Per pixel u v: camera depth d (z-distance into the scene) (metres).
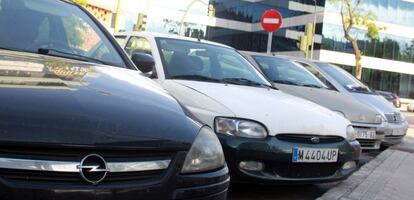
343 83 10.53
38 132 2.53
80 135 2.60
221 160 3.28
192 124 3.21
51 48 4.06
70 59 3.95
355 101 9.45
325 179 5.61
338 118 6.10
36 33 4.14
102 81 3.40
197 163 3.01
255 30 68.19
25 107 2.67
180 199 2.87
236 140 5.15
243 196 5.74
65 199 2.47
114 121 2.81
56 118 2.66
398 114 10.74
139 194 2.67
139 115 2.98
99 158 2.59
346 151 5.79
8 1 4.28
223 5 68.56
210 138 3.24
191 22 66.75
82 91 3.06
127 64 4.42
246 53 9.77
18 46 3.91
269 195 5.91
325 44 56.28
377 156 9.51
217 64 6.77
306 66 10.68
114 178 2.62
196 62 6.56
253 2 68.44
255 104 5.57
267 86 6.80
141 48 6.82
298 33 60.66
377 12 58.06
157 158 2.80
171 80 6.02
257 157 5.17
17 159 2.44
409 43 60.06
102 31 4.68
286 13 63.25
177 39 6.91
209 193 3.04
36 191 2.43
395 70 59.72
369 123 9.25
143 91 3.44
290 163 5.30
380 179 7.28
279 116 5.45
